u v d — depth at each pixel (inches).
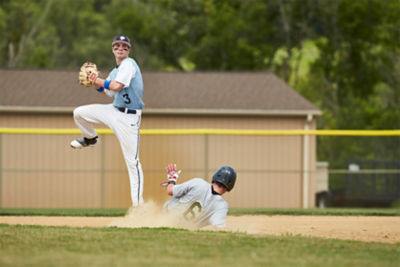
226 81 2576.3
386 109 3595.0
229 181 867.4
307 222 1125.1
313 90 3826.3
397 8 3523.6
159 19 3976.4
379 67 3654.0
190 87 2501.2
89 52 4936.0
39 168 2304.4
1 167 2245.3
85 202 2298.2
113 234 727.7
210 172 2321.6
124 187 2269.9
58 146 2301.9
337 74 3636.8
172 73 2635.3
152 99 2377.0
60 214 1251.8
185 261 551.5
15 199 2306.8
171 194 883.4
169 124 2335.1
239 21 3590.1
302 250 644.1
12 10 4687.5
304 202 2343.8
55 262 529.3
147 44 3951.8
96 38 5137.8
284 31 3759.8
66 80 2512.3
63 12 5083.7
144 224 925.8
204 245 653.9
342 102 3747.5
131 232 754.2
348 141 2551.7
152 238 698.2
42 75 2544.3
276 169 2352.4
